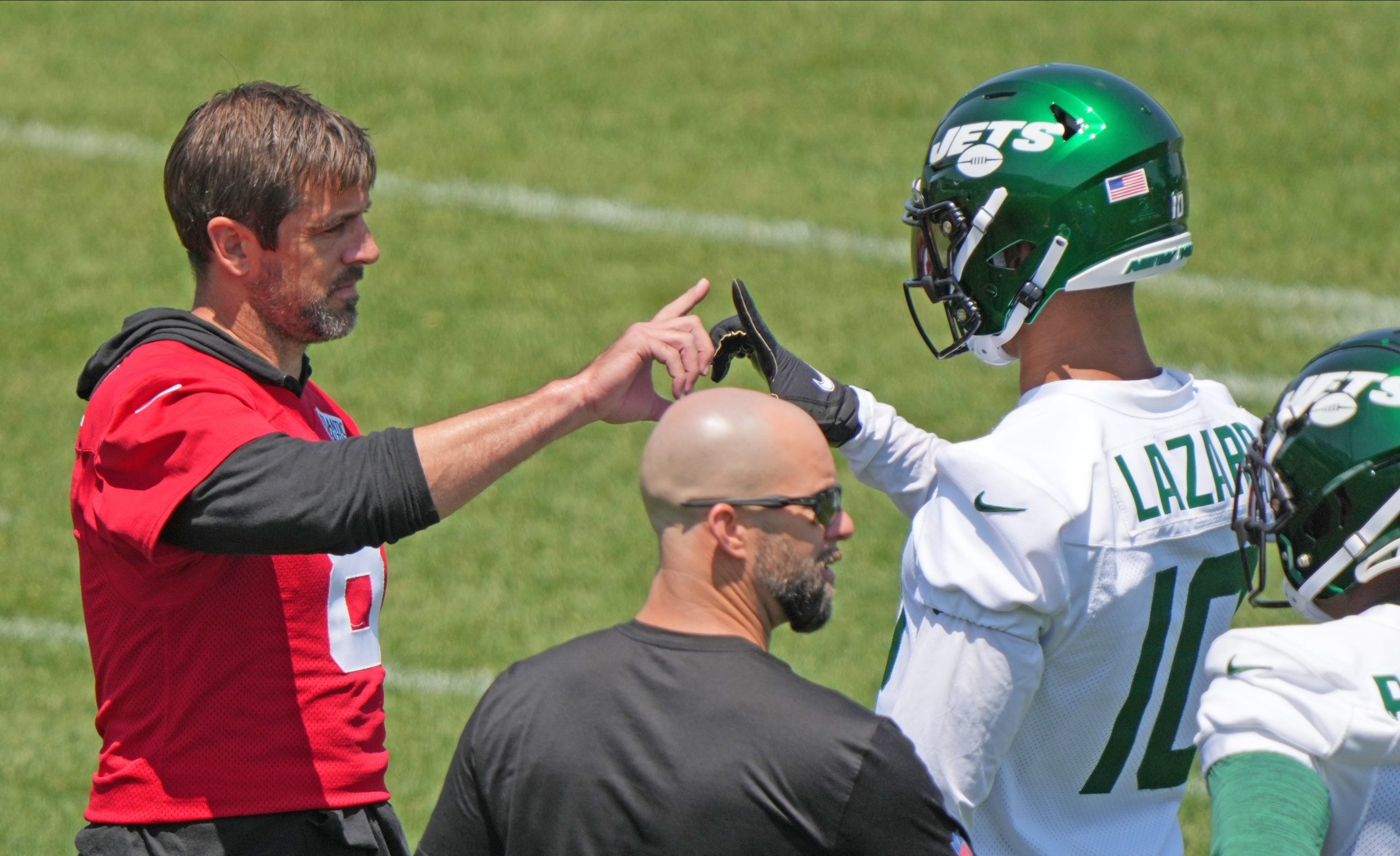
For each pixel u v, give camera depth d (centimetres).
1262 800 728
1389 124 3881
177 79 4153
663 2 4591
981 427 2761
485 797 886
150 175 3688
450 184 3675
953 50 4294
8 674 2041
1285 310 3145
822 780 834
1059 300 991
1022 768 968
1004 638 903
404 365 2948
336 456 977
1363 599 819
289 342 1146
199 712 1061
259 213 1090
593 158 3816
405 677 2055
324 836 1093
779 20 4475
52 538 2389
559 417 1032
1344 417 806
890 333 3092
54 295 3162
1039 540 893
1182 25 4378
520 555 2383
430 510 988
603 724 866
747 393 914
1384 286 3241
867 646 2145
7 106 3984
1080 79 1004
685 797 841
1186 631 962
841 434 1117
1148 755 977
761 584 885
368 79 4159
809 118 3997
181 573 1027
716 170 3769
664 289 3253
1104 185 970
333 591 1103
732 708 854
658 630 889
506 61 4266
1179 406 986
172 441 984
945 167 1020
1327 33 4328
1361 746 739
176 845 1062
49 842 1700
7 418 2738
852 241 3462
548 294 3222
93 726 1938
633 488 2581
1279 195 3584
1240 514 987
